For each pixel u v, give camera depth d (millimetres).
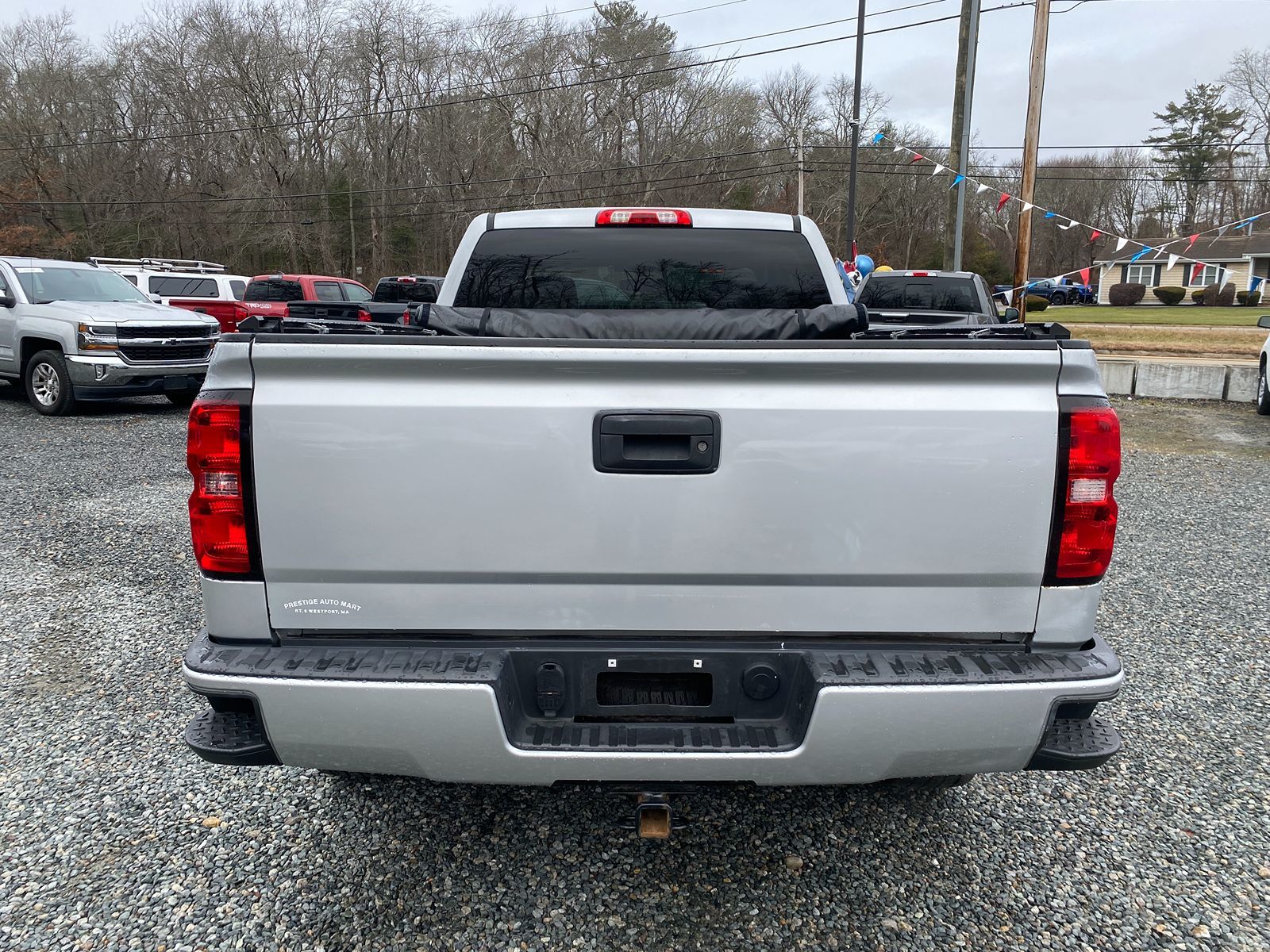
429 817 2959
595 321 2863
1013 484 2123
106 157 52781
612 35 52531
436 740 2105
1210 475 8766
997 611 2193
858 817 2992
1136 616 4848
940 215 59812
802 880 2660
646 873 2680
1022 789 3182
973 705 2078
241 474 2131
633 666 2205
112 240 52562
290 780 3186
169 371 11430
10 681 3951
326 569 2164
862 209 61438
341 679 2070
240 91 52812
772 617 2201
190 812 2975
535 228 3828
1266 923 2482
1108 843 2852
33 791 3092
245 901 2531
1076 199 57750
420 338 2090
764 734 2180
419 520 2139
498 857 2750
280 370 2125
